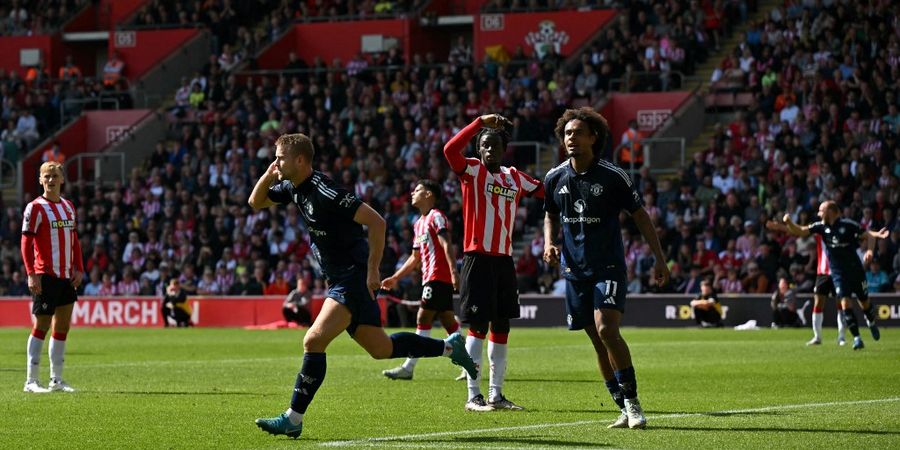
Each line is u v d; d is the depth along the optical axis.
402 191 48.25
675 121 50.31
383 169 49.72
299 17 62.06
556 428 13.59
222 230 49.06
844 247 27.41
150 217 52.06
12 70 64.81
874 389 18.14
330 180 12.79
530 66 54.91
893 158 44.00
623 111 52.31
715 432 13.10
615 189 13.40
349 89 54.66
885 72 47.53
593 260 13.47
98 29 66.75
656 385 18.98
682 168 47.84
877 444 12.16
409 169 49.53
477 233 15.72
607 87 53.09
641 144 48.78
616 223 13.52
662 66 53.34
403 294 43.16
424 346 13.58
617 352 13.37
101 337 36.12
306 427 13.90
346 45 60.81
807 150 45.47
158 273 48.69
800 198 43.03
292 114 54.72
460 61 56.84
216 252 48.88
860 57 48.38
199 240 49.47
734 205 43.56
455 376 21.09
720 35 54.91
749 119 48.62
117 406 16.27
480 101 52.75
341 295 12.81
